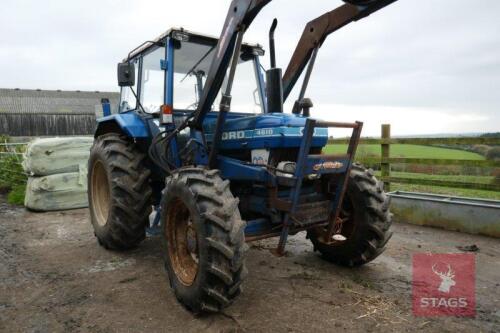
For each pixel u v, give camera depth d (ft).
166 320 8.37
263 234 9.52
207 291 8.03
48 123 90.63
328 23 10.61
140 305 9.10
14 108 98.37
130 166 12.14
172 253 9.53
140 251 13.16
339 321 8.26
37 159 19.57
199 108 10.34
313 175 9.35
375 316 8.50
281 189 10.20
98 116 15.46
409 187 23.24
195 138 10.81
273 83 10.27
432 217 16.69
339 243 11.43
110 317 8.52
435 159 17.56
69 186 20.29
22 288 10.11
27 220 18.02
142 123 12.49
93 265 11.82
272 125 9.41
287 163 9.31
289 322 8.21
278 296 9.50
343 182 9.82
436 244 14.12
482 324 8.23
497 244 14.10
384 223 10.61
